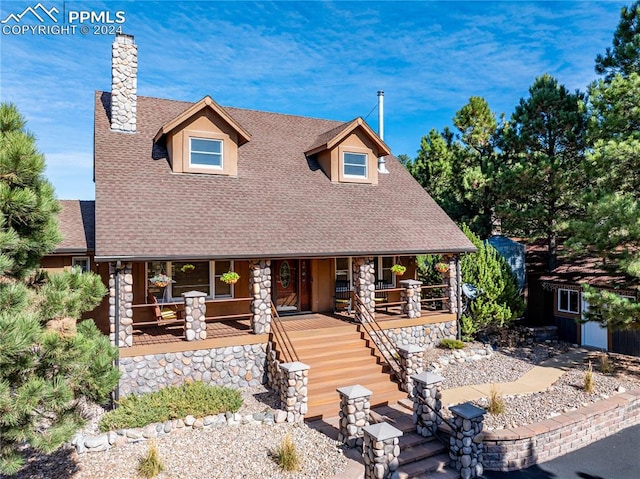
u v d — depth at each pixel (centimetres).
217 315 1454
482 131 2650
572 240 1378
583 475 853
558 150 2062
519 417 985
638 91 1296
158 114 1673
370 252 1412
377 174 1848
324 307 1634
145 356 1103
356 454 841
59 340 563
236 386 1200
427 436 930
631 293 1523
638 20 1544
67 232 1413
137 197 1295
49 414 629
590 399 1093
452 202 2762
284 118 2016
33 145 570
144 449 841
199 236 1224
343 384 1134
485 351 1531
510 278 1700
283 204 1508
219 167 1530
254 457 814
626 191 1428
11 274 600
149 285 1370
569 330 1781
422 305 1844
